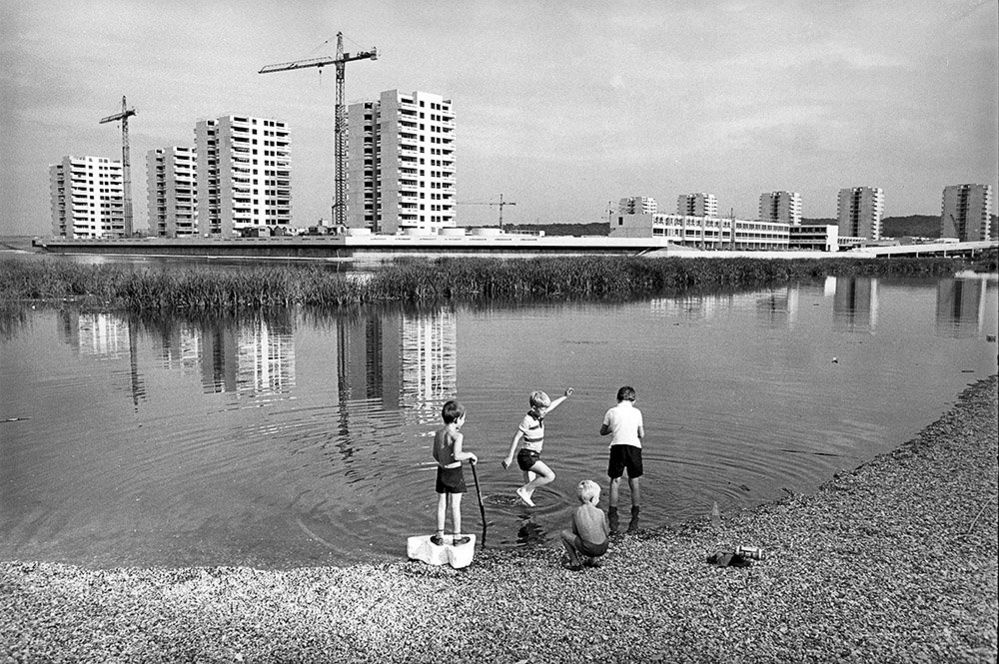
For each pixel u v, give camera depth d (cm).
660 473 1268
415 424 1652
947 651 688
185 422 1681
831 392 2000
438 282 5688
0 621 788
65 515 1104
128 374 2369
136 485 1238
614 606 799
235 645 739
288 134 17662
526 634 745
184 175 19512
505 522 1057
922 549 932
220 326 3741
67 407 1853
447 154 15312
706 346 2983
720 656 695
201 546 993
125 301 4650
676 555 935
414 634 751
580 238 12544
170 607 817
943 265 8856
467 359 2656
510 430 1573
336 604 819
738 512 1087
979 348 2884
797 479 1243
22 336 3338
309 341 3197
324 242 10575
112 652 729
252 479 1261
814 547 949
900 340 3147
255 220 17175
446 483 956
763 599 805
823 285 7306
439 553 927
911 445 1438
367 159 15550
